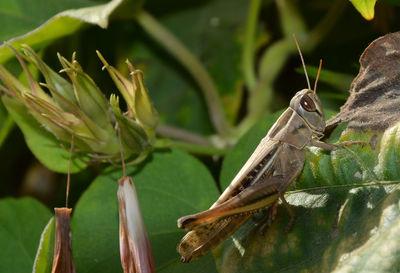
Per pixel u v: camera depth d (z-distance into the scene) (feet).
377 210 0.91
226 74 1.27
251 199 0.96
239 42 1.28
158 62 1.29
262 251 0.96
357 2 0.93
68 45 1.22
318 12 1.22
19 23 1.16
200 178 1.04
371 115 0.95
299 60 1.20
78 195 1.22
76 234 1.02
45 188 1.28
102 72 1.26
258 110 1.17
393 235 0.88
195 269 0.99
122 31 1.27
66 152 1.08
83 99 1.01
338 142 0.96
